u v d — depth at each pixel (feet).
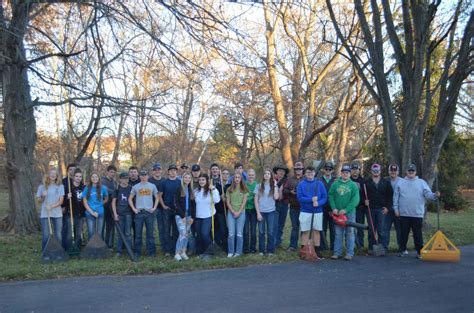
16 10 40.34
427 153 51.98
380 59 48.08
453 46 54.95
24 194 47.50
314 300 22.45
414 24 45.39
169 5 36.37
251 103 72.69
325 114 104.22
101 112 45.47
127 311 20.85
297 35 71.97
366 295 23.38
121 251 35.45
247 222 35.60
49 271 28.27
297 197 33.63
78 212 35.53
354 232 33.73
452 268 30.01
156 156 97.09
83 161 82.64
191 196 33.78
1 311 20.99
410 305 21.65
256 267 30.32
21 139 47.57
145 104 41.01
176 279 26.96
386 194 35.45
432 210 87.45
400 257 34.04
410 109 47.11
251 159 144.56
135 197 35.27
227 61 38.19
